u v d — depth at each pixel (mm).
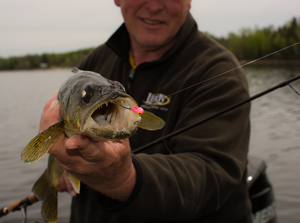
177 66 2527
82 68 3555
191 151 2008
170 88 2453
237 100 2146
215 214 2270
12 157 7219
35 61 70188
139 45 2893
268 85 17500
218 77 2227
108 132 1203
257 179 3062
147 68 2674
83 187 2602
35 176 6031
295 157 6246
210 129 2033
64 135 1484
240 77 2309
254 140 7691
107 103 1323
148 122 1664
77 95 1420
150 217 1707
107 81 1506
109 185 1535
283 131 8250
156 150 2350
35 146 1358
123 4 2779
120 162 1454
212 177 1841
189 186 1737
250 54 28500
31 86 29359
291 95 14719
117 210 1623
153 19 2654
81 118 1343
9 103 17250
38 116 12812
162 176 1683
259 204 2939
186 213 1789
